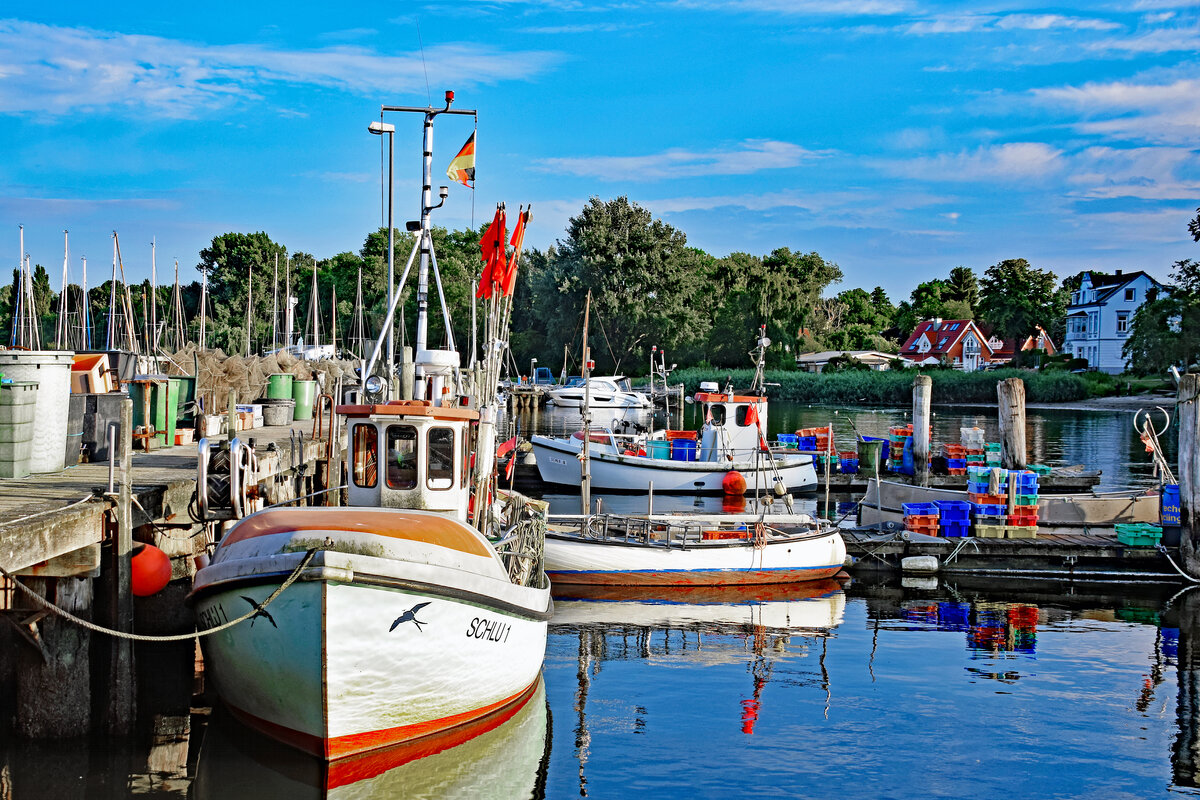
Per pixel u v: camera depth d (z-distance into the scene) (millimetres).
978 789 9680
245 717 10117
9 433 11836
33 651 9320
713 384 32938
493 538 12719
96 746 9828
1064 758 10469
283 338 84688
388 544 9398
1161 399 69000
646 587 18234
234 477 11445
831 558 19172
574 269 83500
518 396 66562
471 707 10477
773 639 15094
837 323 124875
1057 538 20406
